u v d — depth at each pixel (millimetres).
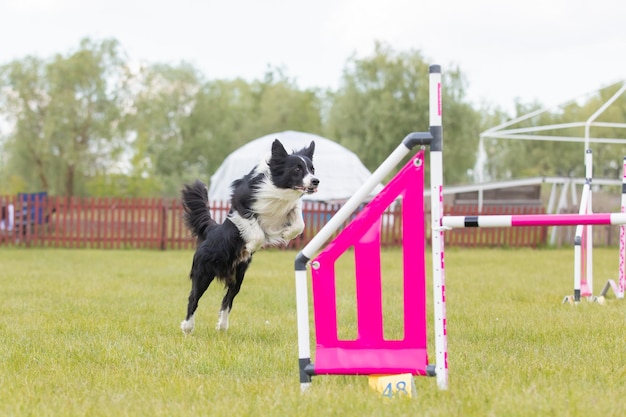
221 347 7195
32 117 48188
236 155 31469
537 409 4645
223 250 8055
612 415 4543
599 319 9039
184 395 5273
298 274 5316
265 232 8078
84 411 4836
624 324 8594
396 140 48094
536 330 8219
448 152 48188
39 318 9070
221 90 63938
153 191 53156
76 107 48406
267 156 7980
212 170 63781
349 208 5148
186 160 63281
